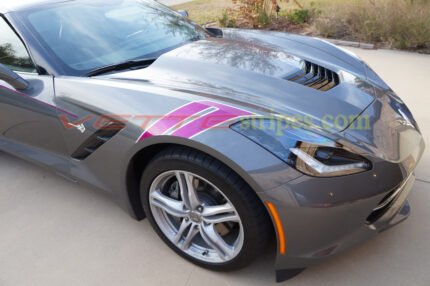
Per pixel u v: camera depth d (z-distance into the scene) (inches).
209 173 64.3
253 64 87.2
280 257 65.7
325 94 77.1
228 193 64.1
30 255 86.4
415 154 71.7
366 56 199.0
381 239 82.0
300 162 59.6
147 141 69.2
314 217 59.7
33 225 95.6
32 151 102.9
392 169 63.7
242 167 59.7
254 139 61.3
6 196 107.6
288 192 59.1
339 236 62.7
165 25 110.2
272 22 275.1
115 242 88.1
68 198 104.6
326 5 279.7
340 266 76.3
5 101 95.5
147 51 96.5
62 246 88.3
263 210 63.4
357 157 61.7
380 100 80.7
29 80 89.8
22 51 92.9
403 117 79.0
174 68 85.3
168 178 74.8
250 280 75.1
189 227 76.4
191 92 73.5
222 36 114.9
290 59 92.3
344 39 231.3
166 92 73.7
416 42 202.7
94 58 91.7
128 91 76.1
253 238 65.6
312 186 58.9
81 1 106.3
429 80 161.9
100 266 81.9
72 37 95.0
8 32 94.7
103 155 79.8
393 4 223.9
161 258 82.7
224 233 73.6
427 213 88.3
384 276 73.6
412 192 95.3
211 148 61.5
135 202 83.6
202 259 76.9
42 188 109.9
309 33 247.6
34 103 88.4
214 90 75.0
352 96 78.7
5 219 98.5
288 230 61.6
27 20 94.7
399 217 75.8
